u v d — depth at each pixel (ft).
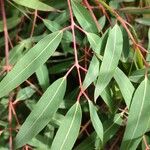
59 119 1.67
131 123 1.52
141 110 1.53
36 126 1.48
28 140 1.47
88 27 1.66
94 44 1.60
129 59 1.77
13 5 1.74
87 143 1.71
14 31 1.87
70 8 1.65
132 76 1.64
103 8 1.80
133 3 2.13
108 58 1.55
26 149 1.62
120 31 1.60
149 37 1.77
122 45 1.60
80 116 1.51
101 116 1.77
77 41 1.82
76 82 1.91
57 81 1.54
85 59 1.78
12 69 1.52
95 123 1.53
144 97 1.55
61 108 1.70
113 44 1.58
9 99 1.67
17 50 1.74
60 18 1.81
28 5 1.65
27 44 1.75
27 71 1.53
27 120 1.49
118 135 1.84
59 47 1.89
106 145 1.90
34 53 1.55
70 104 1.69
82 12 1.66
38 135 1.66
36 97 1.77
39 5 1.66
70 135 1.49
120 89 1.57
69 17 1.81
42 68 1.70
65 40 1.79
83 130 1.81
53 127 1.68
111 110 1.65
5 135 1.67
